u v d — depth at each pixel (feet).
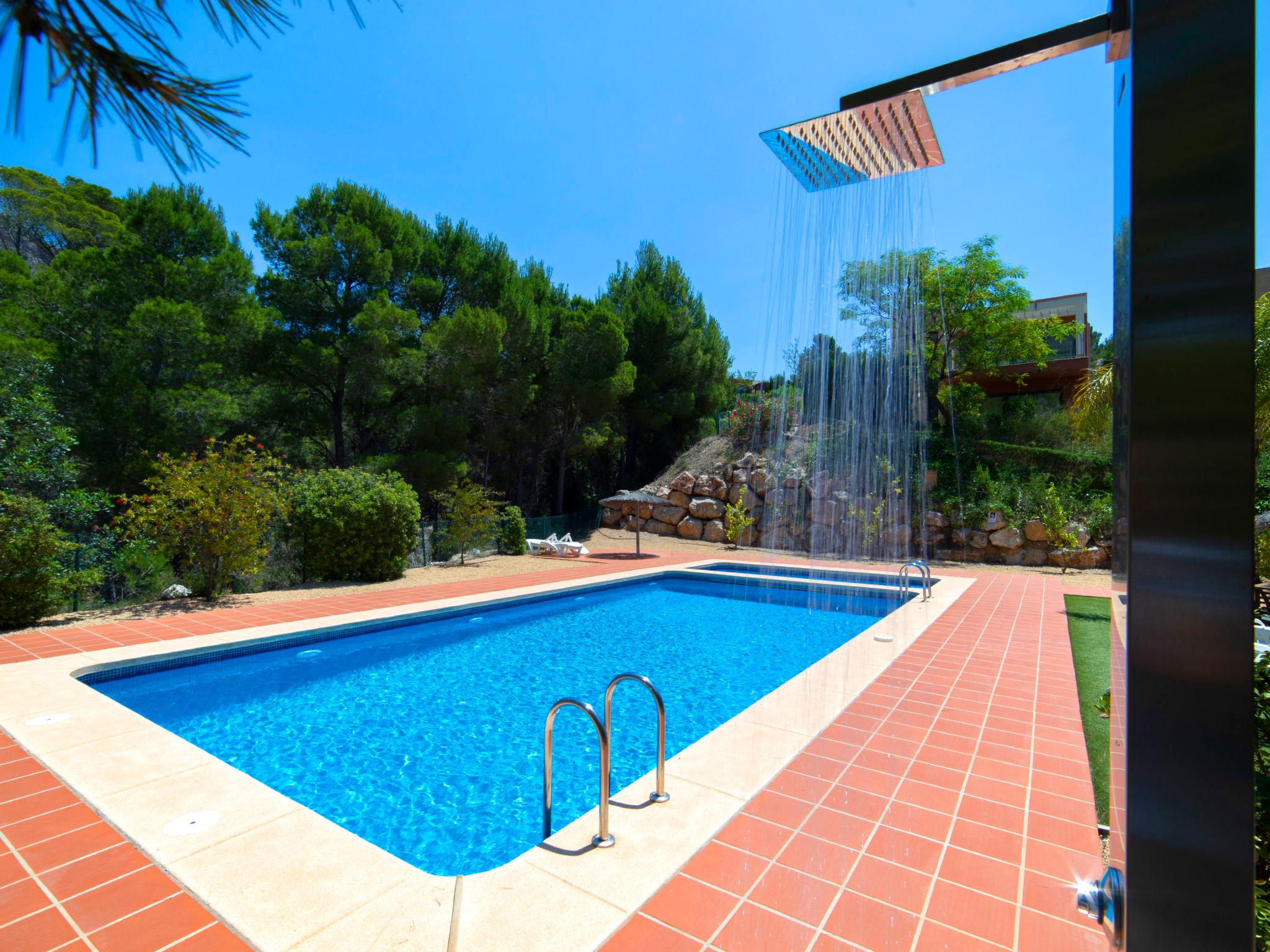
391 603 29.27
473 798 13.64
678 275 86.07
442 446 58.34
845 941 7.58
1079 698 16.69
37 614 24.72
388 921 8.05
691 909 8.18
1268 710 7.73
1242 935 2.73
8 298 44.65
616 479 83.25
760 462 58.34
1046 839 9.85
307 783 14.29
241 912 8.22
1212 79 2.75
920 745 13.47
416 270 61.72
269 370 53.67
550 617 31.32
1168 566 2.84
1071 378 59.36
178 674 20.94
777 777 11.89
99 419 41.96
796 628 28.02
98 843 9.91
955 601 31.19
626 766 15.06
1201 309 2.77
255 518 30.40
